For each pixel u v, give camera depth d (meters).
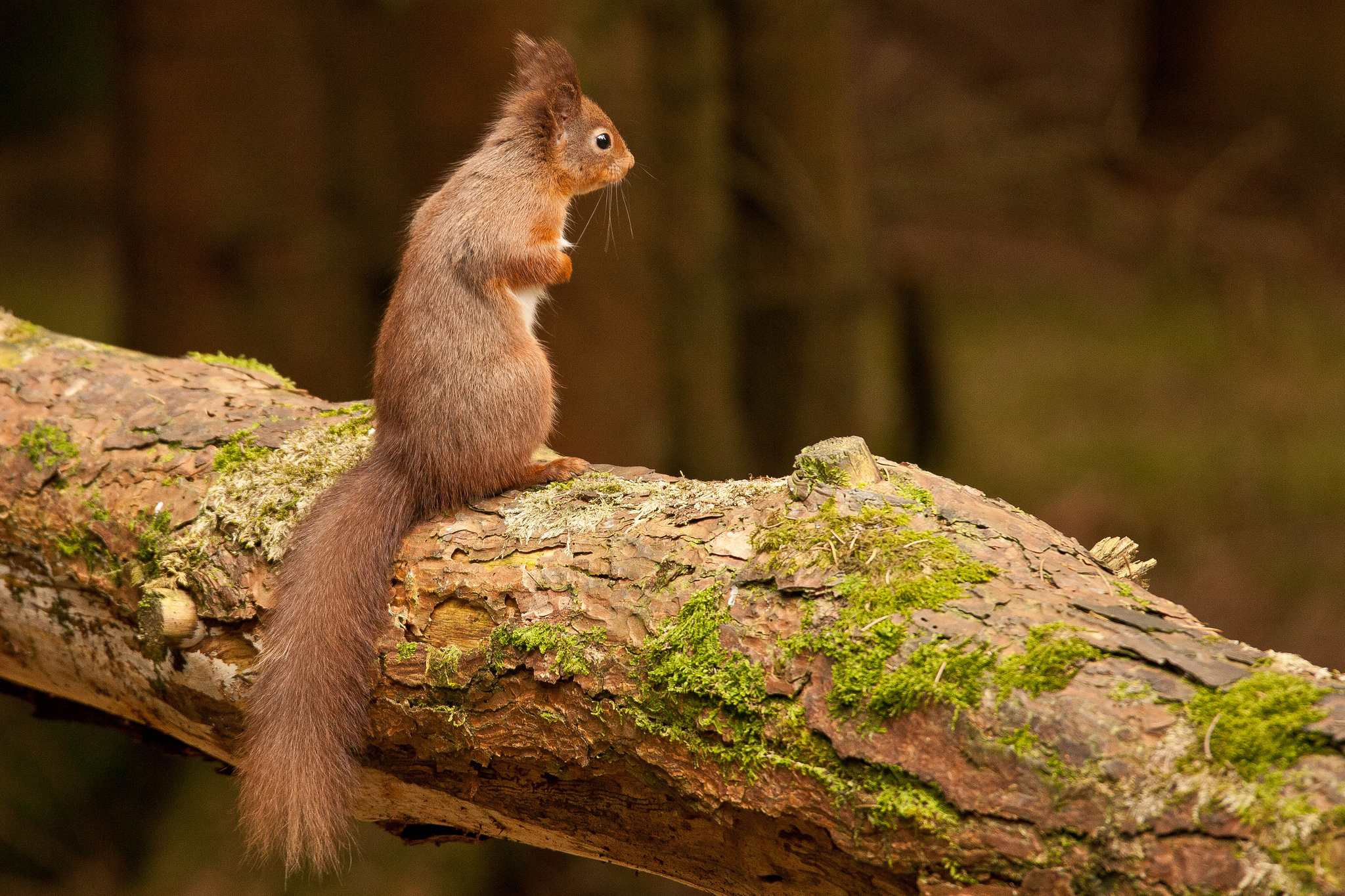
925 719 3.78
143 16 11.71
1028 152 20.94
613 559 4.60
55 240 25.91
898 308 18.58
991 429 18.33
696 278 14.27
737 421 16.19
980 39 26.59
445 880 10.92
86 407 6.45
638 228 12.30
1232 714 3.47
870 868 3.92
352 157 12.33
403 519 5.20
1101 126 22.25
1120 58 26.30
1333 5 20.33
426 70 11.70
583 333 12.01
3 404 6.59
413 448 5.36
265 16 11.77
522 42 6.81
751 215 15.71
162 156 11.78
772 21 15.23
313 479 5.57
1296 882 3.19
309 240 12.04
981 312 21.36
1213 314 20.28
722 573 4.37
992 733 3.66
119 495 5.91
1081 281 21.98
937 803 3.70
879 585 4.11
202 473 5.82
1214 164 20.19
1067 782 3.52
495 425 5.43
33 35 30.56
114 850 12.06
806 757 3.96
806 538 4.34
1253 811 3.29
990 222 23.34
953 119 23.03
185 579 5.37
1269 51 20.59
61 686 6.45
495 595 4.73
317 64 12.14
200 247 11.80
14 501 6.14
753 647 4.13
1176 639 3.79
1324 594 14.22
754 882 4.34
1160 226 20.23
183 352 11.94
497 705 4.66
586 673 4.42
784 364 15.77
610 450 12.14
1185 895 3.32
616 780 4.51
